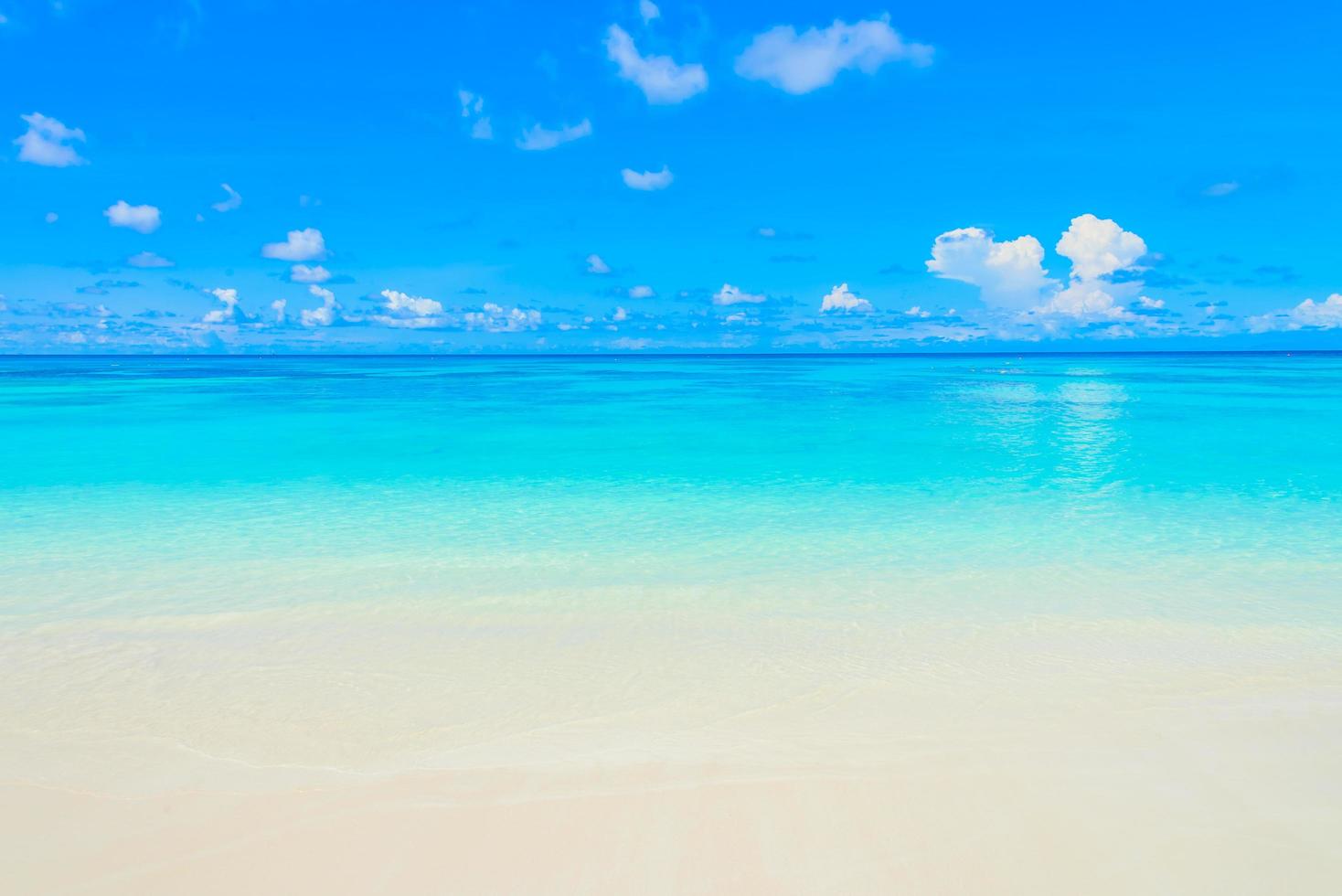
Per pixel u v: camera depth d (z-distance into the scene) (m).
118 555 9.77
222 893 3.71
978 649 6.71
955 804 4.35
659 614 7.62
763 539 10.59
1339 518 11.70
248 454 19.00
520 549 10.05
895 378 69.56
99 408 33.72
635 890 3.72
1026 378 67.88
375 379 67.56
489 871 3.85
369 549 10.05
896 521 11.59
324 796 4.47
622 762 4.84
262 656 6.62
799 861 3.90
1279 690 5.82
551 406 35.12
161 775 4.71
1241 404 34.38
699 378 71.06
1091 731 5.18
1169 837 4.05
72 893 3.70
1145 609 7.72
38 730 5.33
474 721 5.45
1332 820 4.18
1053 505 12.77
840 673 6.24
